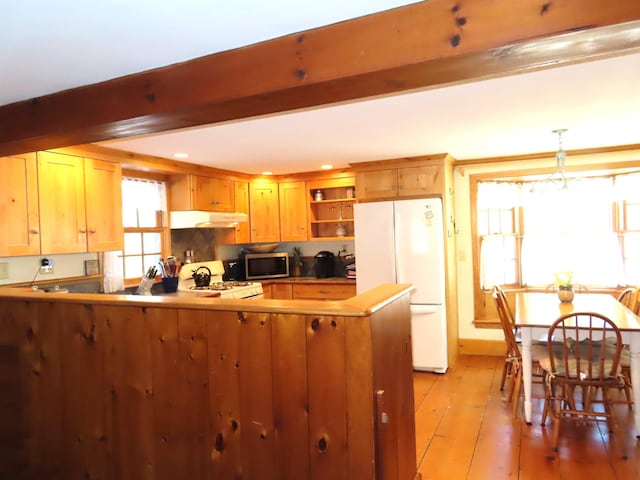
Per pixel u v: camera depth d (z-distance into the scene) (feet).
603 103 9.18
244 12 4.90
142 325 6.88
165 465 6.82
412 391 7.91
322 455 5.87
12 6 4.55
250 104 6.13
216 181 15.99
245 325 6.20
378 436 5.78
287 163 15.38
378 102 8.62
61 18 4.86
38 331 7.70
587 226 15.89
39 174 9.99
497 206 16.49
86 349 7.32
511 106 9.21
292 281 17.62
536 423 10.79
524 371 10.64
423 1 4.86
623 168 14.33
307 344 5.88
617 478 8.34
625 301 13.24
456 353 16.46
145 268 14.37
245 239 17.42
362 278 15.39
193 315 6.52
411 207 14.78
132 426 7.03
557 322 9.61
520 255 16.69
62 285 11.31
